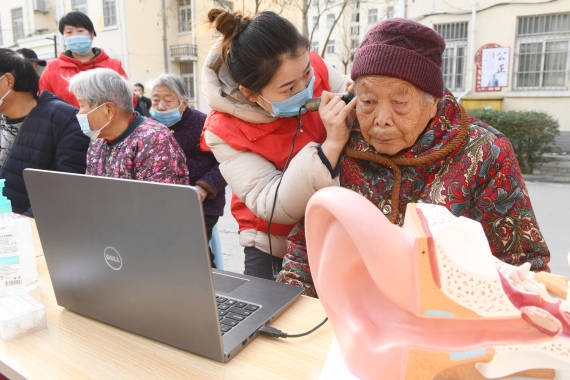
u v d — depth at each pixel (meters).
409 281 0.50
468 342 0.51
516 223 0.87
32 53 3.37
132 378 0.67
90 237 0.75
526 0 7.52
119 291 0.76
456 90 8.45
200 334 0.69
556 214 4.21
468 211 0.89
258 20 1.01
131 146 1.50
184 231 0.62
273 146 1.14
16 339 0.79
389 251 0.49
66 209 0.76
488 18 7.86
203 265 0.63
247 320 0.80
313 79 1.12
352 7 8.52
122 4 11.05
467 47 8.18
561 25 7.50
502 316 0.50
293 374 0.67
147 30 11.60
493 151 0.86
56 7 12.22
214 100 1.14
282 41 0.98
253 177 1.13
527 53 7.85
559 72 7.69
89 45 2.84
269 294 0.91
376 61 0.78
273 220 1.08
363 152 0.94
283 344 0.75
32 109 1.98
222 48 1.08
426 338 0.52
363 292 0.58
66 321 0.85
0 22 13.20
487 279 0.49
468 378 0.55
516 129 6.51
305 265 1.05
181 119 2.19
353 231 0.50
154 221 0.65
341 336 0.59
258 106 1.13
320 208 0.54
